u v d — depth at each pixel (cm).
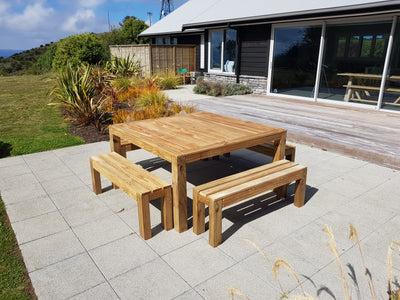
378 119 617
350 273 212
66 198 325
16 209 301
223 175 392
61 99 656
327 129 544
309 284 202
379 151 427
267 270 216
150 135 309
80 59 1491
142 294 194
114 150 359
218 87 1006
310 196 330
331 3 733
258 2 1013
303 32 826
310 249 240
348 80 759
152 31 1578
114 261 226
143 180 266
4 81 1402
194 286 201
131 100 802
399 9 593
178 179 250
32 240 251
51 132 584
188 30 1324
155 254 234
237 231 264
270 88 959
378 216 289
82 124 631
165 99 777
